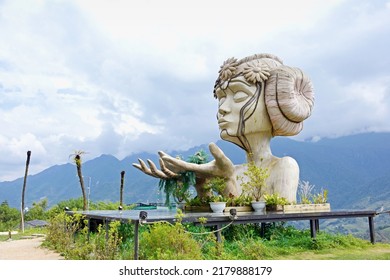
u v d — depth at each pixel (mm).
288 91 12969
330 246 10062
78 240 10641
